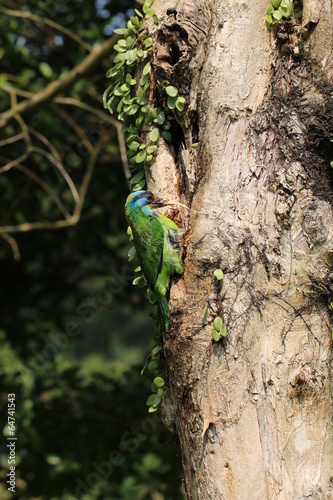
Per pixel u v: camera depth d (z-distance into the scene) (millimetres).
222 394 5961
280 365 5941
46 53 14508
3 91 12617
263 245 6129
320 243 6055
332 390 6035
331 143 6336
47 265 15586
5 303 15383
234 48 6574
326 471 5797
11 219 14781
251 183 6301
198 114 6648
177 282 6562
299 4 6676
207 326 6078
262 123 6402
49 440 13172
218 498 5805
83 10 13859
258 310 6035
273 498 5637
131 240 7355
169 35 6773
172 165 6996
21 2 13648
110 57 13102
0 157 13297
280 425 5824
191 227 6398
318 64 6402
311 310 6074
